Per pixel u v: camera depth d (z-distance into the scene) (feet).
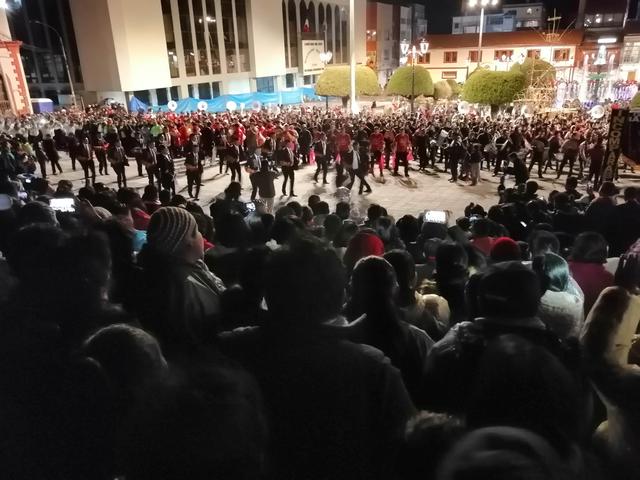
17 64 111.65
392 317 8.07
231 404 4.40
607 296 7.47
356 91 124.67
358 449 5.76
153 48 138.51
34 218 15.72
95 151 57.31
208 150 63.16
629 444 5.96
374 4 230.68
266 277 6.39
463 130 64.08
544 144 55.36
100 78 134.72
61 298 7.81
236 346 6.61
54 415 5.88
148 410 4.50
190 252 10.28
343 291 6.56
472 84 103.91
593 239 13.37
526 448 3.54
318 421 5.85
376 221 20.77
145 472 4.08
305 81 200.44
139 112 106.93
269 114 99.66
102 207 20.93
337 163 49.24
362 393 5.94
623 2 194.18
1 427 5.90
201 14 152.05
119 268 10.05
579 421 5.08
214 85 162.30
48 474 5.73
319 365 6.01
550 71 116.88
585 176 56.59
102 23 128.47
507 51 185.88
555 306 10.48
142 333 6.37
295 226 15.94
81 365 6.07
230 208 24.23
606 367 6.64
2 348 6.68
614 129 36.24
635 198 22.52
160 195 28.53
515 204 24.29
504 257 13.28
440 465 3.83
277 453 5.79
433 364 7.42
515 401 5.00
